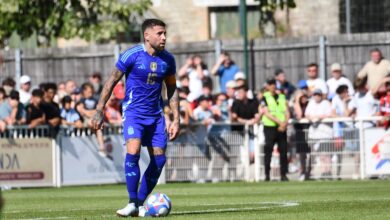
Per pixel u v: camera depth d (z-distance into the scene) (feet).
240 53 220.23
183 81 183.93
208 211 92.73
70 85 185.16
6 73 225.97
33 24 226.58
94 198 126.52
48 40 231.30
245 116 171.01
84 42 279.69
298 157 169.27
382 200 106.22
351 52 216.74
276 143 170.71
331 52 217.36
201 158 172.04
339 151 168.14
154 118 87.25
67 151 165.89
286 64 219.61
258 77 220.84
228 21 277.44
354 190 130.82
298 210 91.81
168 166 171.63
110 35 222.07
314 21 268.00
